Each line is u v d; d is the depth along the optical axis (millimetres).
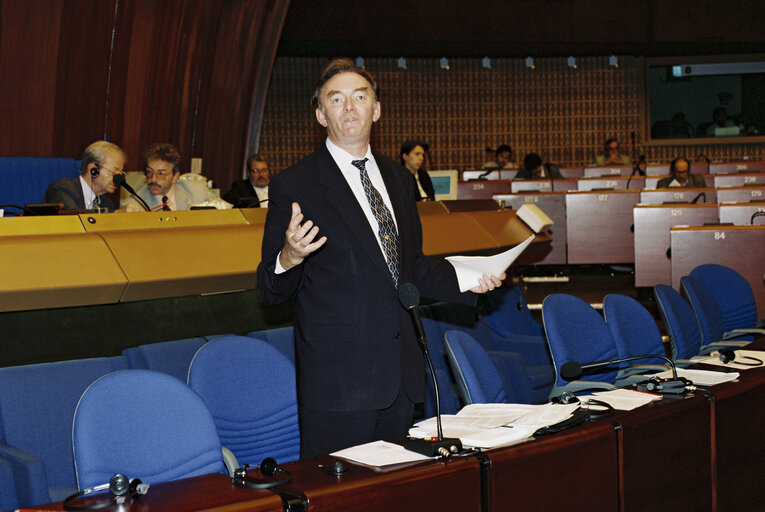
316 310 2150
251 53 8250
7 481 2424
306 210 2162
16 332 3100
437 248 4812
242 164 8531
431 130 13312
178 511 1607
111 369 3043
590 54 13156
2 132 5887
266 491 1713
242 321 3945
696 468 2447
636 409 2348
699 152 13688
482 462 1901
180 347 3268
